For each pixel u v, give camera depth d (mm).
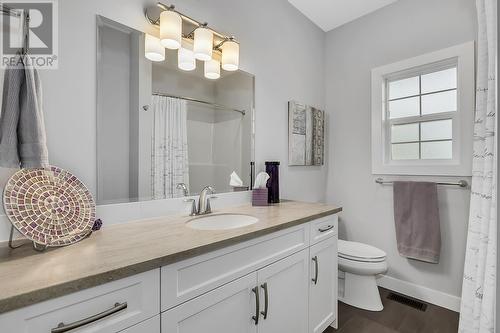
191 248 818
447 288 1916
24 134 832
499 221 620
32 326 555
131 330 695
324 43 2611
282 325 1221
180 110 1449
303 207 1654
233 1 1720
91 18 1101
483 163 1505
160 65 1357
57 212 897
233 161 1729
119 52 1194
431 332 1640
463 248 1848
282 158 2109
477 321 1428
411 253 2004
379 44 2277
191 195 1486
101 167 1132
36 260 721
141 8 1263
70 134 1043
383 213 2250
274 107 2037
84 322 609
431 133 2084
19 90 833
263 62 1944
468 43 1814
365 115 2363
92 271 640
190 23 1448
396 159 2262
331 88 2596
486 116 1445
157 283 752
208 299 886
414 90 2172
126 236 966
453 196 1896
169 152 1392
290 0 2164
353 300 1964
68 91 1039
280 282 1205
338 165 2543
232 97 1729
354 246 2090
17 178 843
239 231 1030
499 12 614
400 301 2018
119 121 1196
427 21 2018
